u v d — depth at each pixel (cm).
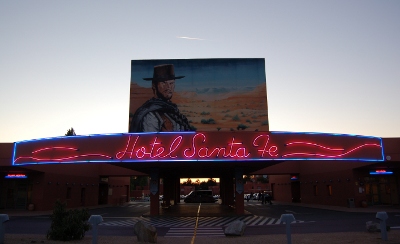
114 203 4584
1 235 1122
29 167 2959
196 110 3538
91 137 2333
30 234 1498
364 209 2919
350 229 1645
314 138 2356
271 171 4416
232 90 3559
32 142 2494
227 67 3609
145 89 3616
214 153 2241
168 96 3581
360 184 3159
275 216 2572
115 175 4350
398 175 3188
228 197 3753
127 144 2278
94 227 1044
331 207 3316
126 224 2108
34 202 3144
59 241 1257
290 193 4778
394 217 2181
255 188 8812
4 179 3284
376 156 2530
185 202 5062
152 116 3550
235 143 2259
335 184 3509
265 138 2283
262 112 3506
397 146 2641
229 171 3359
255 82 3566
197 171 3362
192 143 2250
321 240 1252
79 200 3834
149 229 1270
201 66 3631
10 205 3244
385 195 3250
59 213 1334
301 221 2097
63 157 2361
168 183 3869
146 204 4906
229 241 1282
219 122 3503
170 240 1356
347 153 2425
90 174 4141
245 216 2606
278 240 1273
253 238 1352
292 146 2302
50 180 3259
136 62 3681
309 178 4150
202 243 1247
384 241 1205
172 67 3641
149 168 2872
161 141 2259
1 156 2861
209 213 2848
